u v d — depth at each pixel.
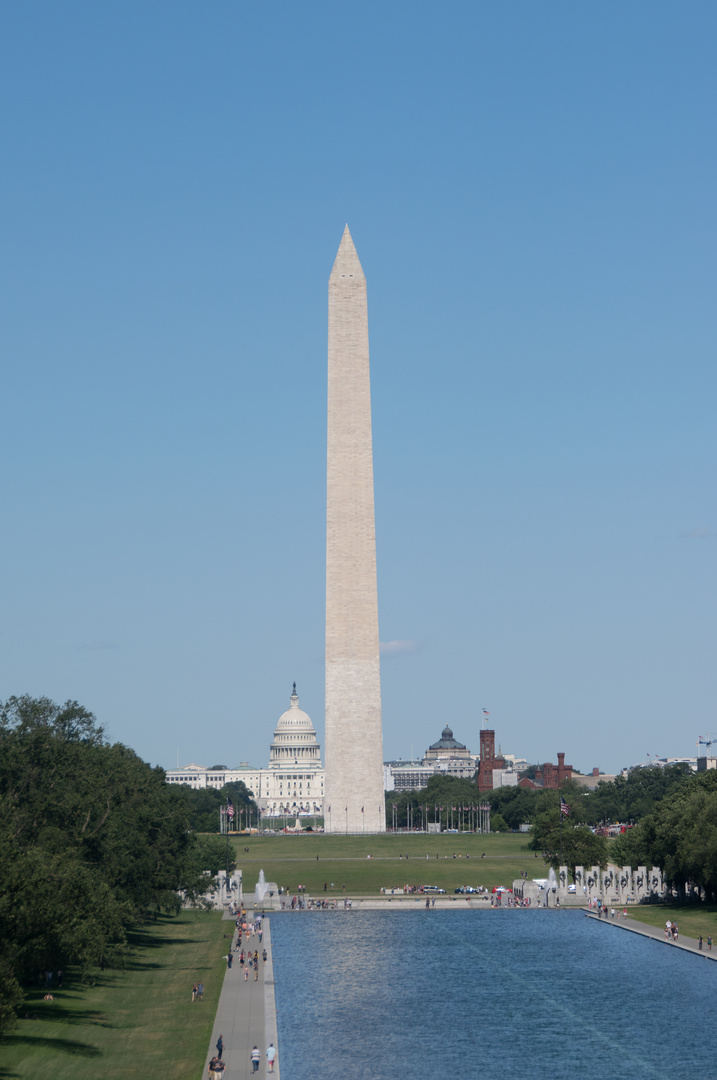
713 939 144.25
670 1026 97.19
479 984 116.62
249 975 120.19
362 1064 85.00
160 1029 93.50
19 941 84.38
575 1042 91.75
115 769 147.38
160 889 140.62
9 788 110.38
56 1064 79.19
